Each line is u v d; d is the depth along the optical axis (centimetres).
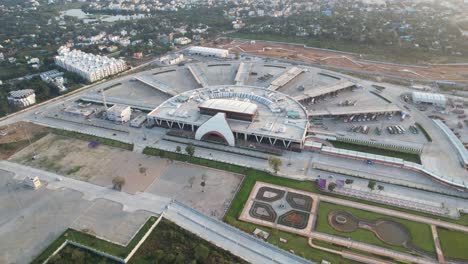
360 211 14100
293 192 15212
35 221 13825
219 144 19088
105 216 13975
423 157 17762
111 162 17662
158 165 17300
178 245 12550
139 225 13450
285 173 16562
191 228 13312
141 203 14675
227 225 13250
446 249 12288
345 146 18888
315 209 14225
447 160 17462
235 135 19512
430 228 13225
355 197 14888
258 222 13575
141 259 12031
